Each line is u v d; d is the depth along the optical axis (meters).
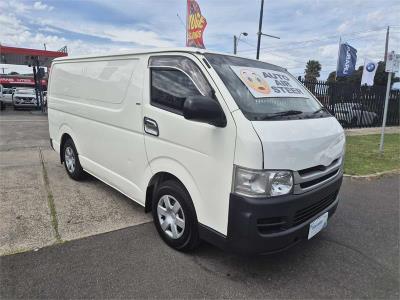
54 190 5.26
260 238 2.78
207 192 3.04
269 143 2.69
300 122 3.14
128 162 4.11
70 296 2.79
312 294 2.94
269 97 3.27
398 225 4.46
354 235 4.13
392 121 17.00
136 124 3.84
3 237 3.71
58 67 5.85
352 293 2.97
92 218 4.29
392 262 3.52
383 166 7.58
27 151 8.16
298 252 3.65
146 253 3.48
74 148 5.52
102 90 4.49
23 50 19.34
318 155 3.13
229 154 2.81
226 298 2.84
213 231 3.03
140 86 3.77
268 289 2.98
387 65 8.71
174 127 3.29
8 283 2.92
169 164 3.42
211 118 2.76
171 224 3.54
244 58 3.75
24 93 23.27
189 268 3.24
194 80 3.19
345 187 6.13
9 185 5.43
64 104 5.60
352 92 14.97
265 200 2.72
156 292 2.88
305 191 2.99
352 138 12.03
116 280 3.02
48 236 3.78
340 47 15.91
